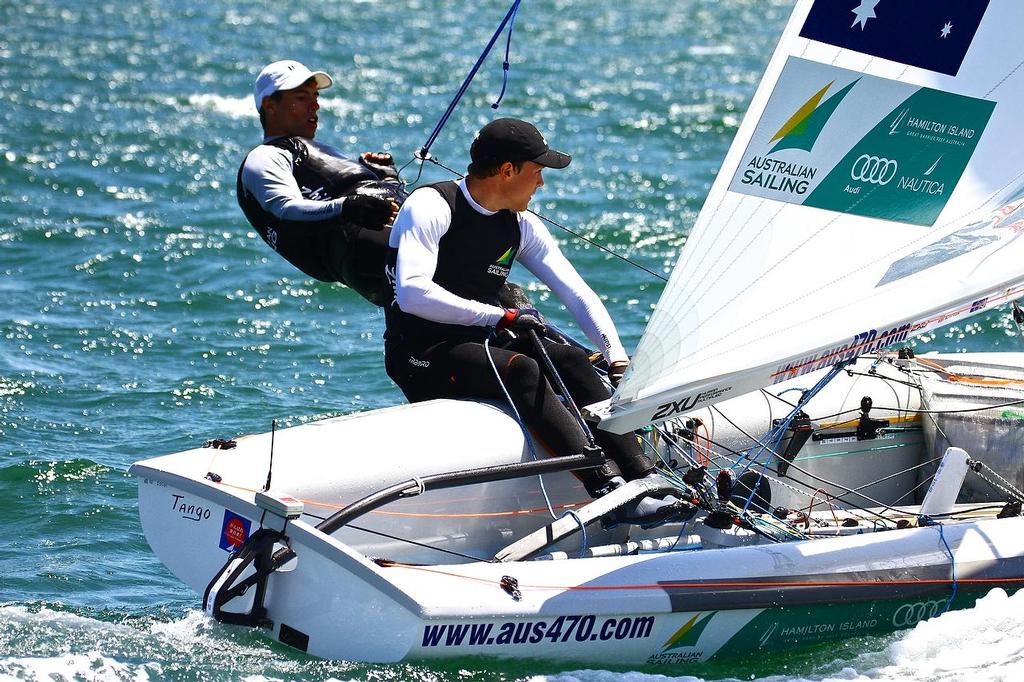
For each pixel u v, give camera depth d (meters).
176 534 14.64
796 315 14.38
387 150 52.00
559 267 16.83
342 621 13.23
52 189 42.41
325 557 13.20
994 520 15.89
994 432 18.11
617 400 13.78
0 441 22.00
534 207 42.09
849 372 17.75
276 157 18.81
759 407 17.78
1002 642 14.38
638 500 15.24
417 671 13.08
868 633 14.70
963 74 14.79
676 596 13.68
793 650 14.42
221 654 13.45
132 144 51.06
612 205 42.69
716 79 78.88
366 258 17.91
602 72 80.94
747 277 14.09
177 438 22.62
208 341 28.28
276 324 29.67
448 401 15.73
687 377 13.89
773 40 105.31
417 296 15.24
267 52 84.56
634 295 32.38
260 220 18.97
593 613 13.33
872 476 18.73
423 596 12.80
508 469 14.63
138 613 15.69
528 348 16.08
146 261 34.22
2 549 18.05
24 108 58.59
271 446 14.27
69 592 16.55
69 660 13.43
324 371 26.67
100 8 109.75
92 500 19.86
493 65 82.25
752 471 17.19
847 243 14.59
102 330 28.66
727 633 14.00
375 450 14.87
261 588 13.56
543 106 65.31
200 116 58.72
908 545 15.11
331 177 18.89
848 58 14.20
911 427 18.94
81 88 65.75
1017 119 15.26
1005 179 15.32
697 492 15.43
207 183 44.62
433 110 62.78
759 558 14.40
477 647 13.05
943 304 14.77
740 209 14.01
